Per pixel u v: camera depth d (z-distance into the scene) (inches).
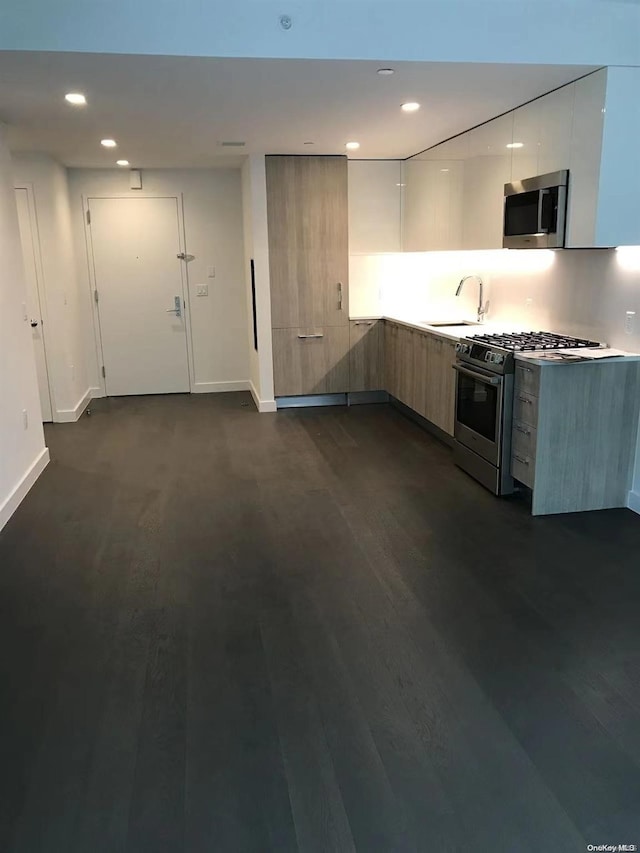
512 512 151.7
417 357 218.8
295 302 249.4
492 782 74.5
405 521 147.9
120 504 161.3
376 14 122.2
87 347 281.1
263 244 242.2
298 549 135.0
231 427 232.7
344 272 249.8
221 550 135.3
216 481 177.0
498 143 172.6
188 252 279.3
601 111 131.3
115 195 269.3
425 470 183.2
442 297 249.6
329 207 243.4
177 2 116.4
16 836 68.8
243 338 292.2
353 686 91.8
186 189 273.4
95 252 273.3
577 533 139.6
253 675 94.8
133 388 289.3
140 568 127.9
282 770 76.9
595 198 135.0
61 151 219.6
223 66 124.7
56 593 118.6
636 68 130.3
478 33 125.6
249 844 67.4
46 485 175.5
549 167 149.9
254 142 207.8
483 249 186.1
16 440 164.6
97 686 92.9
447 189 208.4
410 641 102.1
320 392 259.3
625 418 146.6
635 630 104.2
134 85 136.1
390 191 252.8
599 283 155.1
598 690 90.0
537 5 125.6
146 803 72.7
